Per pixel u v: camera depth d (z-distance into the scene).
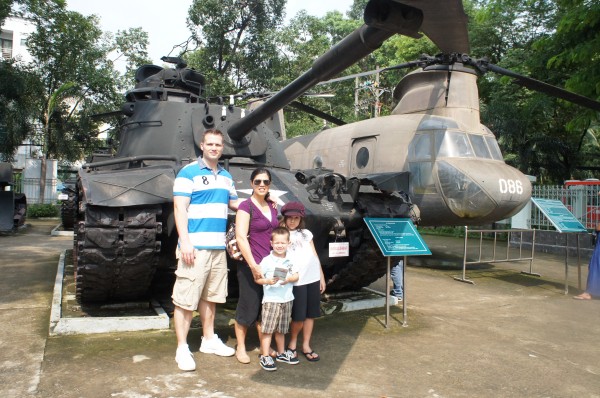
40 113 25.41
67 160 27.48
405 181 7.20
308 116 31.11
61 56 25.12
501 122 18.78
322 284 4.73
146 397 3.61
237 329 4.44
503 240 16.69
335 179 5.99
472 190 9.70
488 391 3.96
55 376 3.95
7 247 12.15
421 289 8.24
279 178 6.28
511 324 6.11
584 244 13.01
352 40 4.04
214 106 6.95
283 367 4.35
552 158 20.38
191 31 28.47
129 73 27.52
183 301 4.25
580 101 9.01
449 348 5.04
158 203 4.91
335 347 4.96
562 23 11.95
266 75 28.62
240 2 28.56
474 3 19.22
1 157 24.56
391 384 4.04
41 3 23.47
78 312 5.61
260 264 4.32
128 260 4.86
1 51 34.00
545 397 3.88
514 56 17.00
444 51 4.03
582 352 5.07
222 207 4.45
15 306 6.25
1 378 3.89
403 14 3.45
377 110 26.45
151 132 6.94
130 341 4.85
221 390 3.78
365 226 6.06
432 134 10.45
